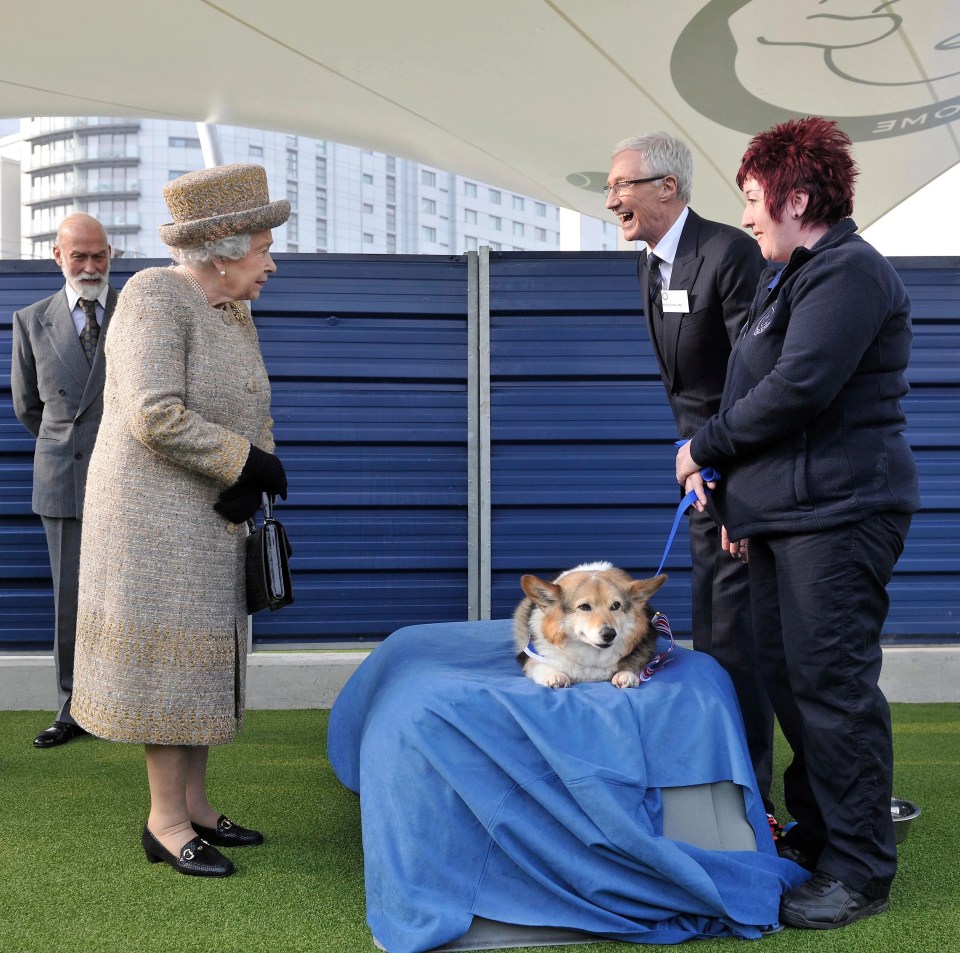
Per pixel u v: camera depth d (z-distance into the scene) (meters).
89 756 3.81
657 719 2.36
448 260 4.77
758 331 2.48
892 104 5.30
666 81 5.11
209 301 2.63
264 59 4.96
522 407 4.77
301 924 2.29
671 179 2.88
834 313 2.24
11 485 4.65
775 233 2.47
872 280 2.28
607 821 2.19
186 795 2.71
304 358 4.73
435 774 2.25
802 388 2.23
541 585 2.55
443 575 4.81
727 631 2.98
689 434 3.09
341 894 2.48
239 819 3.09
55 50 4.76
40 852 2.77
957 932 2.25
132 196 61.66
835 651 2.31
